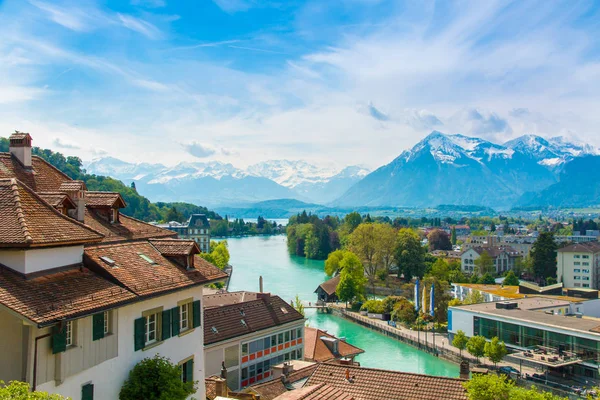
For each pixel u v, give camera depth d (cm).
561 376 8938
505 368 9281
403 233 19850
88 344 2677
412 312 13150
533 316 10294
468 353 10281
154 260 3494
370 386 3684
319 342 8031
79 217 3369
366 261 19650
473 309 11138
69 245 2783
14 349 2348
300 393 3275
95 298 2656
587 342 8844
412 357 10556
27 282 2469
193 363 3678
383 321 13500
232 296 8375
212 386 4728
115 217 3969
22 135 3734
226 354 6438
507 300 12219
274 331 7144
